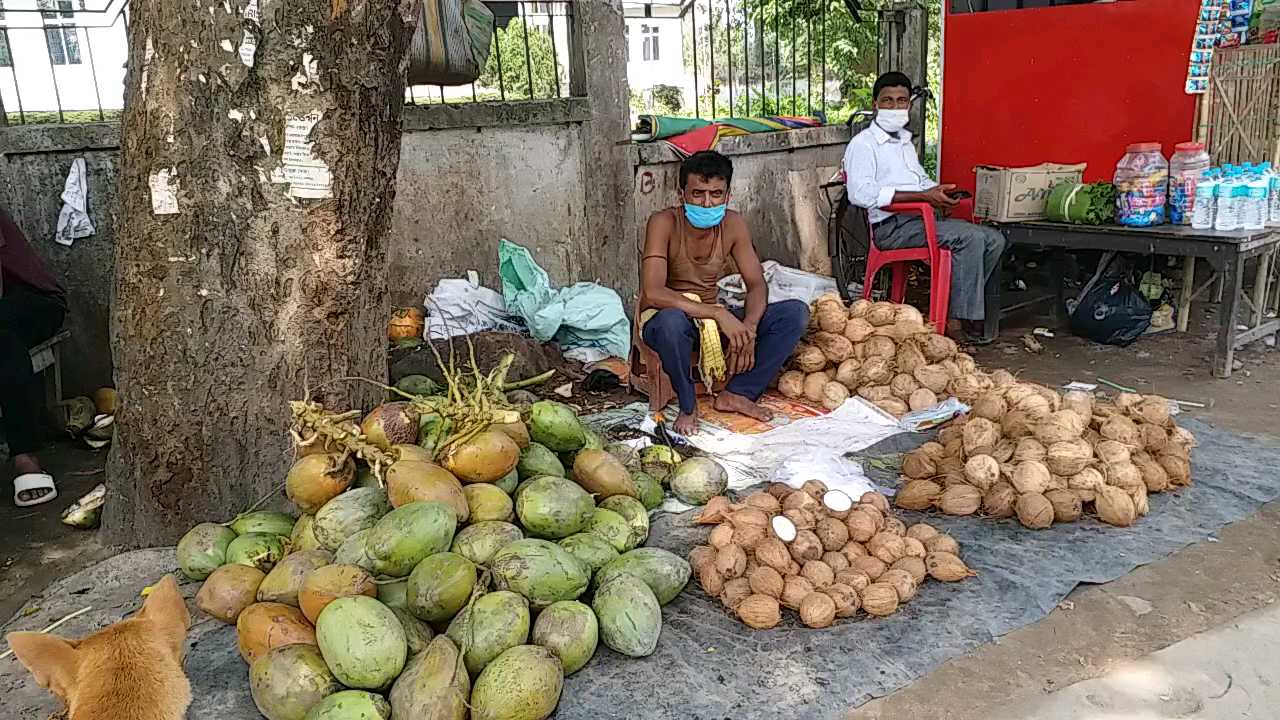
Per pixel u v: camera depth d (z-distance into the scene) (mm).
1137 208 5625
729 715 2447
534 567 2592
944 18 7492
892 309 4977
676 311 4477
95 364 5371
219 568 2783
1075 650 2742
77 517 3938
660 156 6508
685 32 9477
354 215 3336
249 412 3354
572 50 6102
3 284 4406
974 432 3699
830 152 7723
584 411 4941
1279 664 2660
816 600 2818
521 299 5762
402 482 2746
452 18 5387
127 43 3242
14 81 5055
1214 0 5828
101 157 5164
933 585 3064
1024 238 6117
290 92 3137
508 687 2275
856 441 4301
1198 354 5730
